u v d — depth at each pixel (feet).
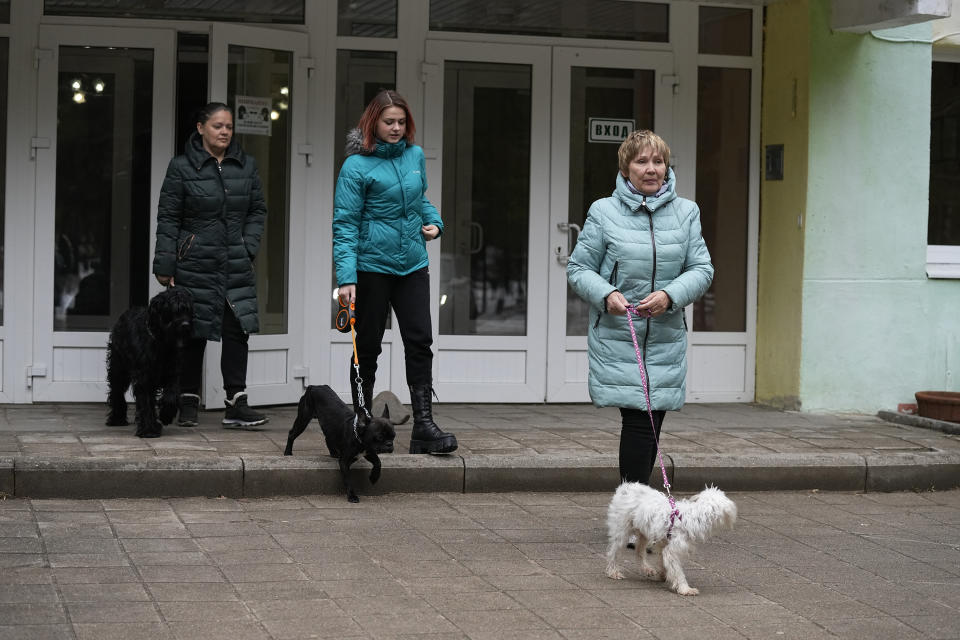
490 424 26.63
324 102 28.58
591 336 18.17
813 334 29.50
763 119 30.83
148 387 23.07
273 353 28.22
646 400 17.72
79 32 27.30
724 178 30.96
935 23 29.84
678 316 18.07
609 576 16.83
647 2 30.22
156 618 14.37
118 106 27.68
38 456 20.71
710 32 30.58
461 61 29.43
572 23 29.96
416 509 20.66
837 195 29.43
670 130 30.45
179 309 22.52
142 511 19.66
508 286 30.04
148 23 27.45
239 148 24.94
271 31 27.66
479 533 19.16
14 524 18.45
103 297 27.96
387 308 22.18
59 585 15.51
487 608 15.24
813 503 22.45
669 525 15.89
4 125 27.32
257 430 24.72
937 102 30.96
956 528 20.66
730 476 23.21
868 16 27.91
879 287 29.78
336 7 28.55
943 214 31.12
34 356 27.53
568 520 20.25
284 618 14.55
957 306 30.32
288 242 28.35
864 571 17.66
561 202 30.07
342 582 16.17
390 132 21.44
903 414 28.63
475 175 29.73
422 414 22.40
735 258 31.12
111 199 27.84
